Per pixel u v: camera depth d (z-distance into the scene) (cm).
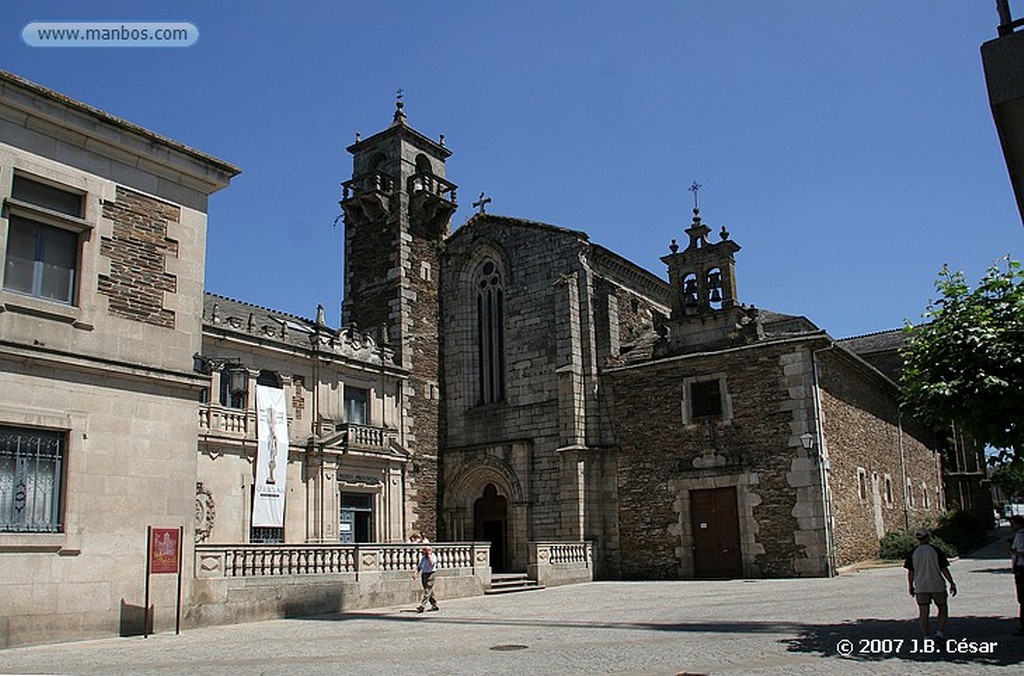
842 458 2855
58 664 1153
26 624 1355
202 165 1734
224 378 2636
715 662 1079
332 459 2908
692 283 3116
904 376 1450
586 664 1089
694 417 2922
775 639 1272
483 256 3625
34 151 1482
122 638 1460
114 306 1552
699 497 2877
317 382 2942
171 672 1072
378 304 3544
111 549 1486
